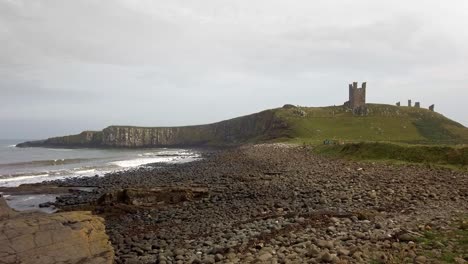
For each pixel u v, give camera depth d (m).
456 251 10.91
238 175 44.03
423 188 25.05
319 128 158.00
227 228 17.80
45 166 78.06
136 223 21.73
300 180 34.22
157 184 41.06
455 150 41.72
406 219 16.02
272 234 15.25
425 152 44.53
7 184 48.66
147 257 14.15
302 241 13.52
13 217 12.09
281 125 170.00
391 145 50.47
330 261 10.75
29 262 9.67
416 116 179.38
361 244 12.45
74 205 30.36
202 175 48.12
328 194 25.28
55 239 10.87
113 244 16.95
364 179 31.61
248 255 12.45
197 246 14.95
